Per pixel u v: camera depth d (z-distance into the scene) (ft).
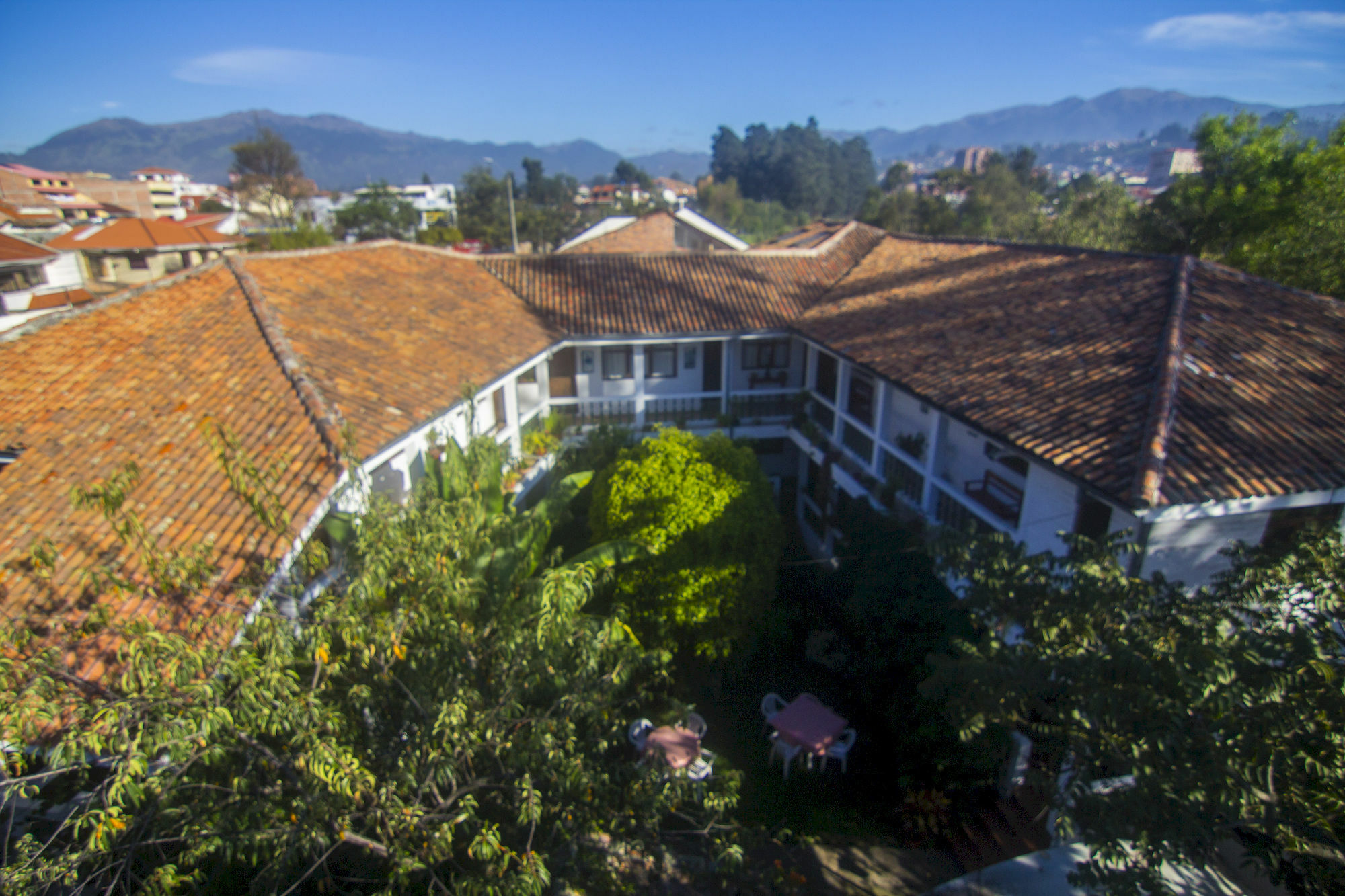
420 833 21.50
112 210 294.05
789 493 78.23
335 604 23.04
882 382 53.83
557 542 61.57
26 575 28.27
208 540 29.78
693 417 70.44
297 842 19.34
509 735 24.04
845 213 469.57
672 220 132.05
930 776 40.06
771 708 47.09
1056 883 28.25
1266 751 17.88
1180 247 91.35
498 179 299.17
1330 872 20.62
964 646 26.86
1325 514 32.83
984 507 43.27
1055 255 57.52
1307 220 72.64
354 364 43.60
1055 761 33.27
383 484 40.70
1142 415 33.58
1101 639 23.49
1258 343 38.42
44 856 20.45
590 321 66.18
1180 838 19.26
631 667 28.12
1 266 94.63
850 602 45.47
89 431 36.09
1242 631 20.86
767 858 37.27
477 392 47.80
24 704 18.10
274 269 51.57
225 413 36.88
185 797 21.53
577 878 25.55
